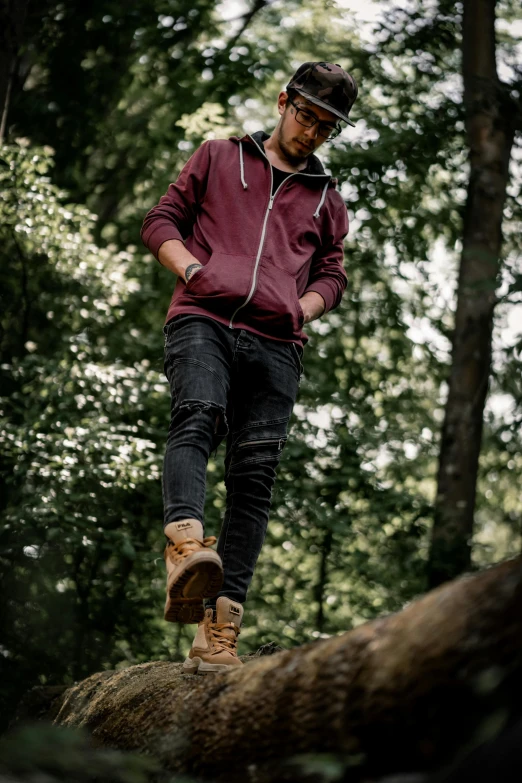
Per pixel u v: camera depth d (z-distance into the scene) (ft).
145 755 8.20
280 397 9.39
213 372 8.96
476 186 31.86
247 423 9.36
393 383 35.73
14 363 24.94
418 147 31.63
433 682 5.11
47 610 25.93
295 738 6.17
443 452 30.94
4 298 27.89
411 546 30.17
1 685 24.04
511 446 32.30
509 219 33.42
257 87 37.40
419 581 28.60
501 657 4.81
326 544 28.58
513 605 4.88
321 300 9.82
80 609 26.18
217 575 7.90
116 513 26.09
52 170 35.04
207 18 37.19
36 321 28.66
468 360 31.17
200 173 9.82
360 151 31.30
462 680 4.95
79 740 5.65
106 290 26.71
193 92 36.52
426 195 34.71
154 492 26.16
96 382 23.88
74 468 22.50
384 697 5.42
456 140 33.06
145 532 27.02
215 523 24.75
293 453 26.84
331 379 33.47
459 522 29.91
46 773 5.47
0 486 24.40
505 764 4.49
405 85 33.06
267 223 9.59
